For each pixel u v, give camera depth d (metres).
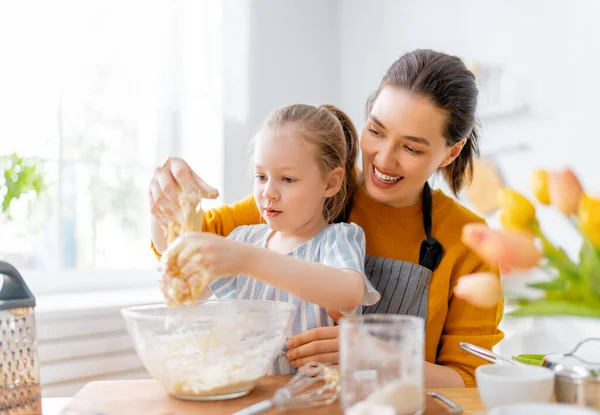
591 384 0.77
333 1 2.73
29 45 1.98
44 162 2.19
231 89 2.34
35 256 2.19
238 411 0.83
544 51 1.94
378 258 1.33
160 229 1.28
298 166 1.18
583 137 1.83
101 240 2.35
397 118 1.21
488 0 2.13
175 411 0.83
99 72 2.08
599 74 1.78
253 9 2.44
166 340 0.86
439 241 1.36
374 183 1.30
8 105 2.03
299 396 0.87
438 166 1.36
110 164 2.36
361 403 0.70
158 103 2.20
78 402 0.88
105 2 2.08
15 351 0.82
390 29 2.51
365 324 0.76
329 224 1.34
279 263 0.95
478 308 1.35
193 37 2.26
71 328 1.83
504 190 0.66
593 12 1.80
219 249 0.89
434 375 1.18
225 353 0.87
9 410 0.81
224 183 2.39
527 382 0.76
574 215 0.63
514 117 2.04
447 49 2.28
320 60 2.68
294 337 1.10
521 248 0.61
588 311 0.63
